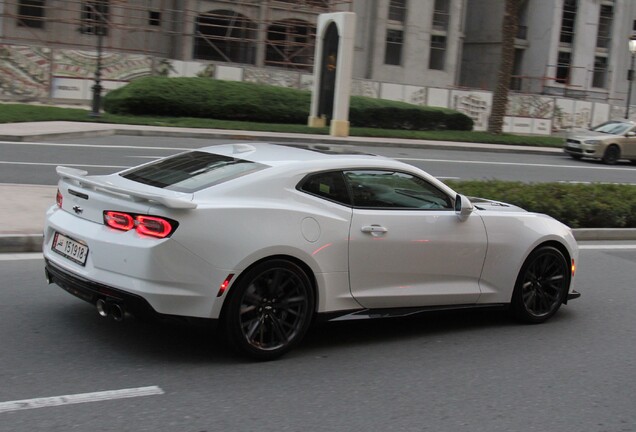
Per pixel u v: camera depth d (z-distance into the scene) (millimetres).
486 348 6297
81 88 33500
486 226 6586
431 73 48719
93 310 6562
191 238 5094
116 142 20703
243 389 5031
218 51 40188
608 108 44469
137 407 4629
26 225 8898
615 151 26688
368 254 5879
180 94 27203
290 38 43125
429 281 6309
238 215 5281
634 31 54656
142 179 5812
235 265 5230
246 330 5430
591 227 12047
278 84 37031
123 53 34531
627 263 10094
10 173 13898
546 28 52438
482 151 27359
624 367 6031
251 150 6152
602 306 7906
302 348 5980
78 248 5480
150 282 5047
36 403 4598
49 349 5566
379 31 46750
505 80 31891
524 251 6805
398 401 5020
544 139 31922
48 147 18422
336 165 5914
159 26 40906
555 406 5105
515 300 6934
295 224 5508
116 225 5246
